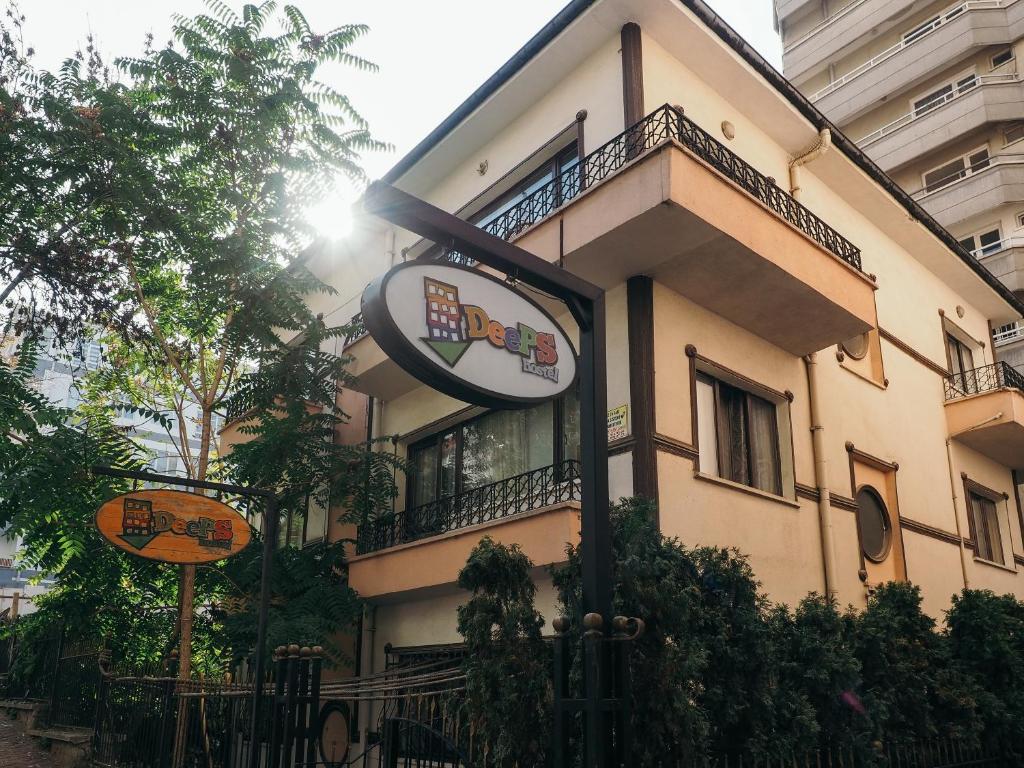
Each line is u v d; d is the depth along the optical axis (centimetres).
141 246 1189
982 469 1639
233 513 898
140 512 850
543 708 536
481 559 575
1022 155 2503
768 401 1148
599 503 490
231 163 1223
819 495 1151
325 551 1290
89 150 1108
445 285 493
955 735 721
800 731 583
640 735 517
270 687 848
